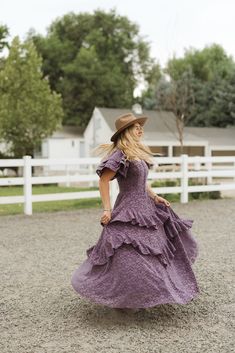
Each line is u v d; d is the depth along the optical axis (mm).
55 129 29016
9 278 5715
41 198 11375
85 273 4246
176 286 4133
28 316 4406
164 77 42188
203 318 4301
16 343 3789
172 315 4371
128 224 4195
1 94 28219
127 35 53844
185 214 11094
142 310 4484
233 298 4867
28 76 28125
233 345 3701
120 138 4348
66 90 46500
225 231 8891
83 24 52531
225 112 40375
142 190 4312
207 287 5250
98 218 10570
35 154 36656
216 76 42531
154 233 4227
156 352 3582
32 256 6910
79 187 21562
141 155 4312
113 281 4051
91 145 33406
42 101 28344
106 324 4180
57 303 4758
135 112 32812
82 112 47625
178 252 4363
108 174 4195
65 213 11383
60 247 7523
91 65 46594
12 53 28234
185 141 30219
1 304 4750
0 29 28750
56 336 3924
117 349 3641
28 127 27984
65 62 50000
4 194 17953
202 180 16969
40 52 49750
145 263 4035
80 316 4383
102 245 4199
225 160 13914
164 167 18500
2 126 27781
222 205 12703
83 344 3748
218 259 6617
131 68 54312
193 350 3609
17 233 8773
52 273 5930
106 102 47562
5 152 29719
